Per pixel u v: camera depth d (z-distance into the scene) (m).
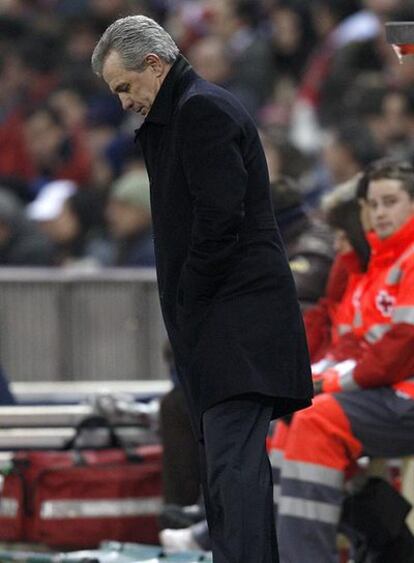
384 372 25.52
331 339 27.98
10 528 29.30
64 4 60.78
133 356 38.62
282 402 22.58
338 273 27.64
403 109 44.91
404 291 25.77
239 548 22.00
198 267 21.91
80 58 56.28
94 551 27.27
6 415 30.45
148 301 38.59
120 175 49.28
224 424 22.19
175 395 29.00
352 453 25.67
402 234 26.16
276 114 50.31
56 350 38.59
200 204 21.73
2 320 38.56
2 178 49.12
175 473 29.02
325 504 25.44
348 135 39.06
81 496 29.19
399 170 26.31
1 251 41.06
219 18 57.66
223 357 22.12
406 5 51.47
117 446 30.06
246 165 22.08
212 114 21.81
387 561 25.92
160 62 22.17
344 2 54.84
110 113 53.22
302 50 54.66
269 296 22.23
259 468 22.19
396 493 25.98
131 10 59.16
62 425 30.78
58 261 42.56
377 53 50.97
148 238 40.44
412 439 25.72
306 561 25.33
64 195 45.16
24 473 29.22
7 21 59.28
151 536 29.50
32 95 55.09
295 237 28.72
